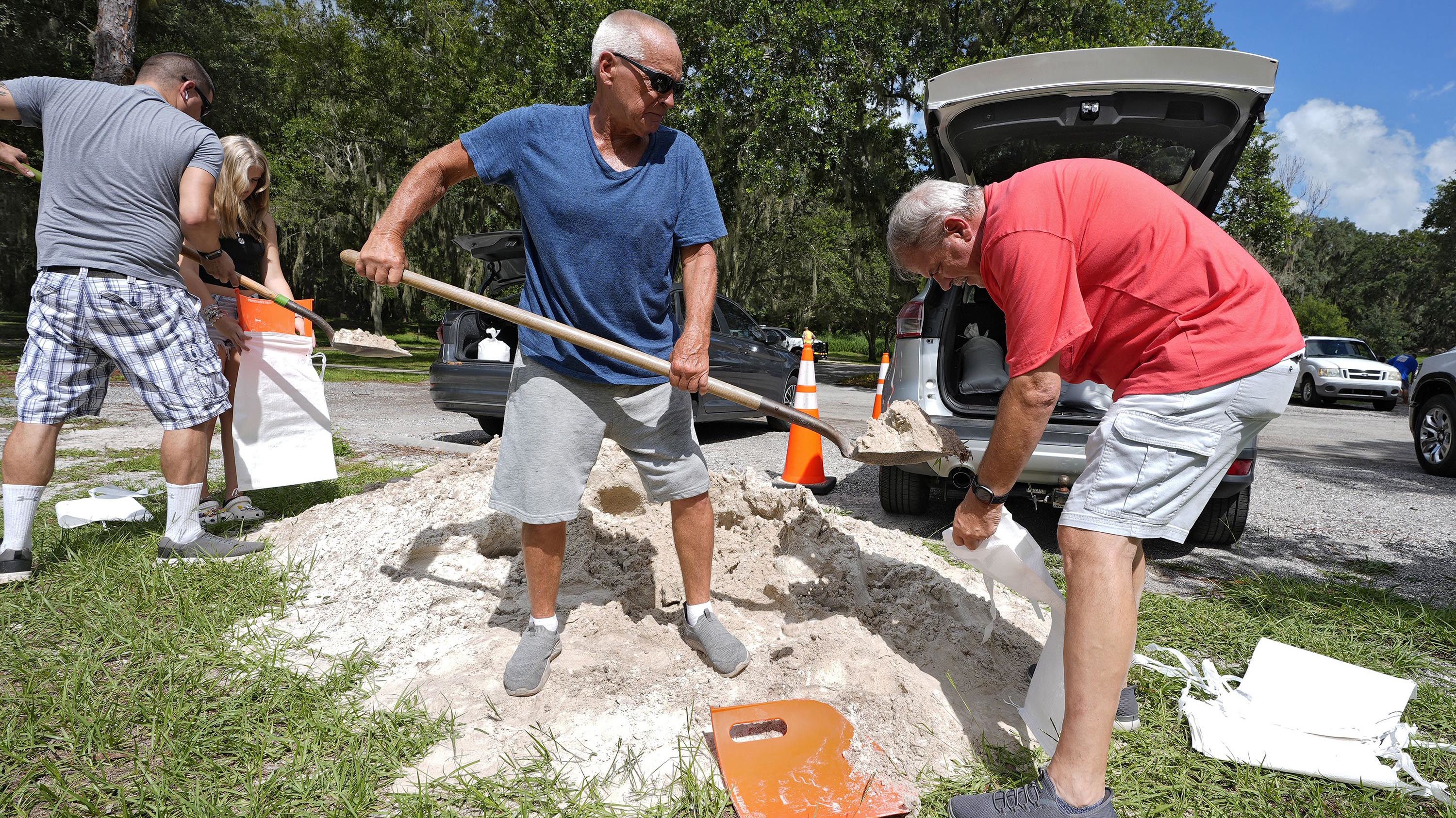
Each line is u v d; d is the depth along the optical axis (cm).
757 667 230
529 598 239
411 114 2127
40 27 1436
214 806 166
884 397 421
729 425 875
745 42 1383
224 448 377
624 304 212
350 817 164
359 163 2400
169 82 310
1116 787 184
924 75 1438
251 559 301
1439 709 226
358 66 2147
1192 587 339
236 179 317
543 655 217
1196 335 165
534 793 174
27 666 219
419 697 211
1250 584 337
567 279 206
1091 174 171
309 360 364
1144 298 168
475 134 204
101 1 1030
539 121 202
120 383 1114
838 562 274
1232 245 172
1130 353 176
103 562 293
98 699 204
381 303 2838
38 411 274
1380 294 5350
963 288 402
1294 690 226
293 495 414
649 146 208
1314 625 294
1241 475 368
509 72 1828
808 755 183
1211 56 314
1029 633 265
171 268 289
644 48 186
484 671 222
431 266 2341
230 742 190
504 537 294
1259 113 331
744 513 300
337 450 588
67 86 276
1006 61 336
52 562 295
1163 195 170
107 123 272
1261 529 461
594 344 201
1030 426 171
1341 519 496
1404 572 381
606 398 213
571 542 291
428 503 313
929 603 260
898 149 1609
